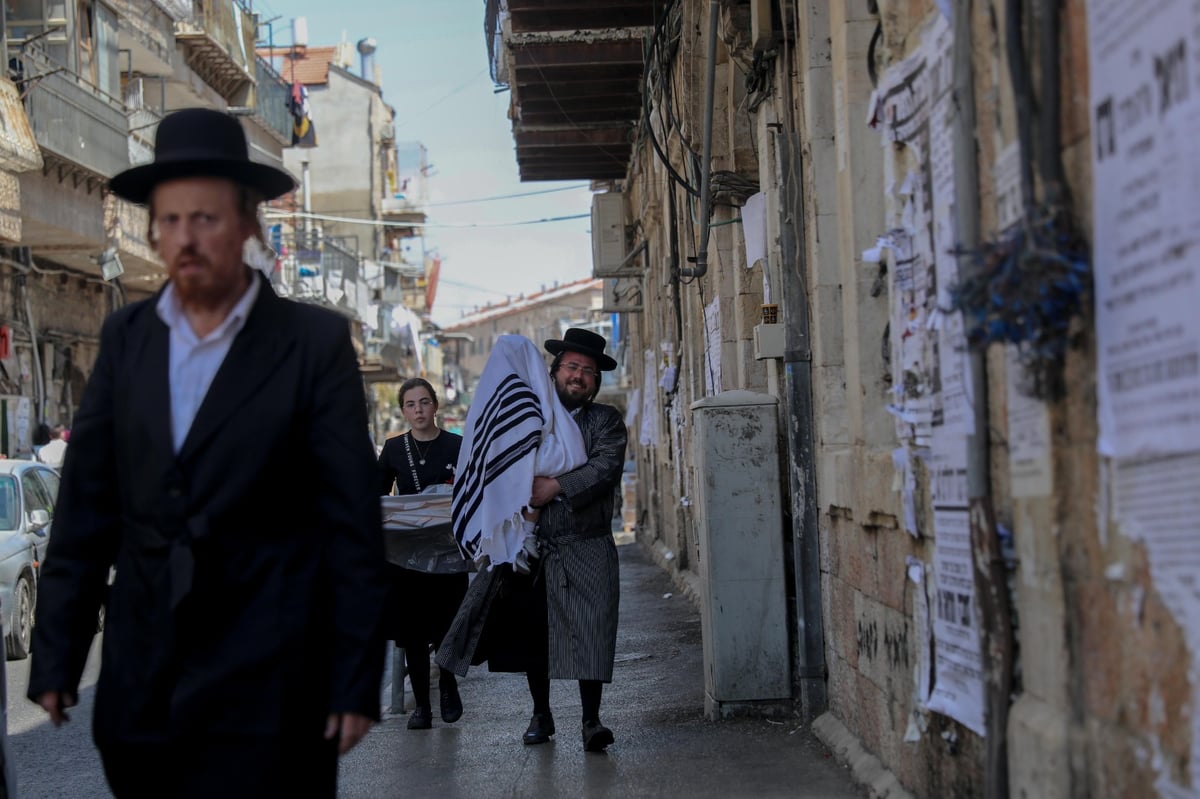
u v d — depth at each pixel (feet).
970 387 12.39
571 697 27.89
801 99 21.93
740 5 24.63
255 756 9.64
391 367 147.84
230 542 9.85
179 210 9.90
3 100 56.59
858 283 17.65
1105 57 9.29
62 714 10.32
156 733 9.75
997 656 11.98
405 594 25.11
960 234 12.26
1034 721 11.16
